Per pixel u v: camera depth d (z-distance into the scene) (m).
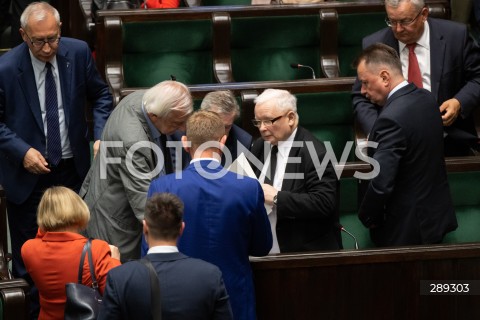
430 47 20.25
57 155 19.19
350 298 15.23
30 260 14.40
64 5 29.30
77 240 14.38
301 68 24.59
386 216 16.27
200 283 12.12
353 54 24.91
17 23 28.00
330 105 21.23
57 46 18.27
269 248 14.38
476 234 19.30
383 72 16.16
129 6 26.50
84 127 19.53
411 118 15.79
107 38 23.34
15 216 19.44
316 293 15.16
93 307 13.52
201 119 14.05
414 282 15.35
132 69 23.73
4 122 19.00
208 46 24.05
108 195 15.95
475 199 19.30
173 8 23.75
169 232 12.31
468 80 20.44
